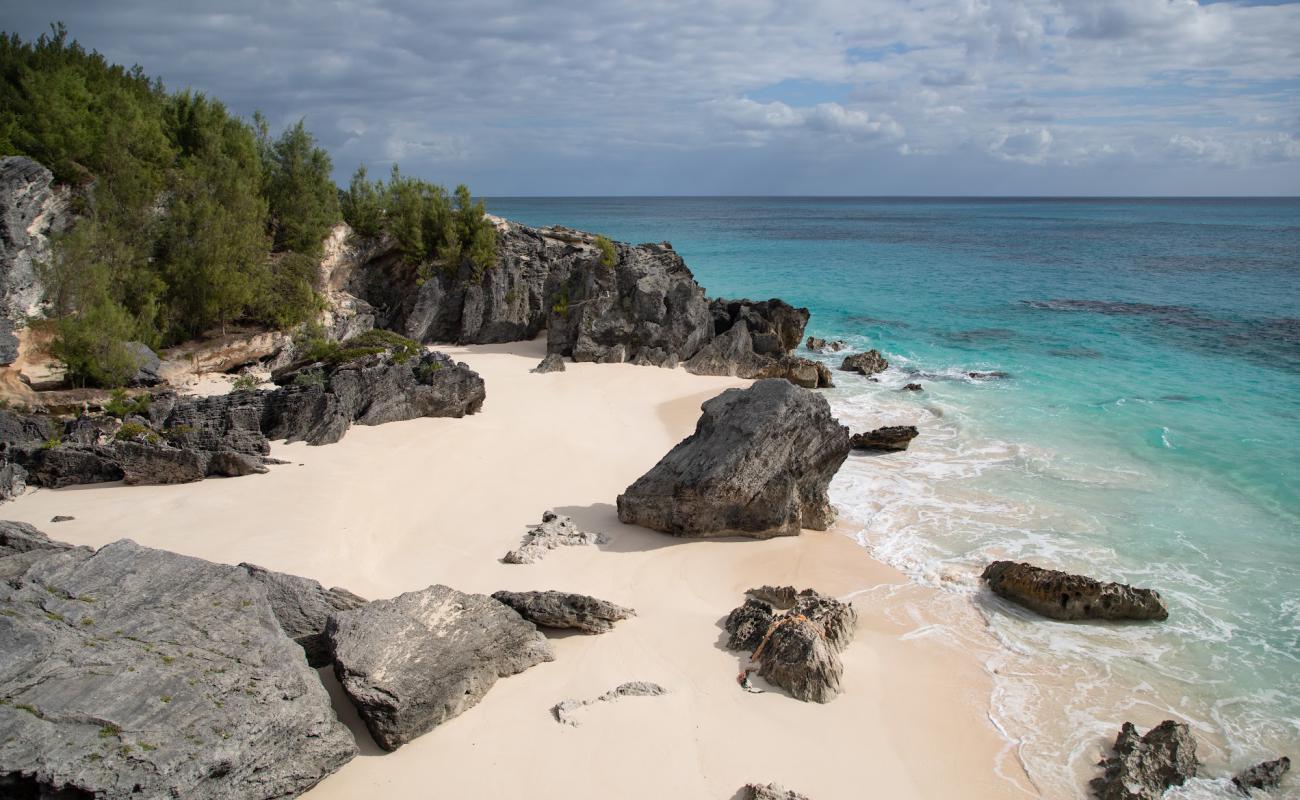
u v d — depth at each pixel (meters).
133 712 13.24
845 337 61.12
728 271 99.94
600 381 46.91
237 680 14.34
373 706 15.45
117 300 40.19
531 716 16.75
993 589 23.20
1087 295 77.75
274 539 23.47
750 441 25.91
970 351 55.38
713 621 20.95
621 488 30.03
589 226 194.62
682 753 15.95
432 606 17.89
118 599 15.59
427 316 56.97
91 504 26.16
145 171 44.59
